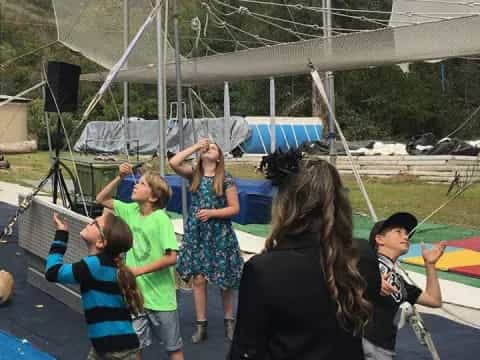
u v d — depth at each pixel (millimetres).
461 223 11828
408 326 5723
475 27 7738
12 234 10047
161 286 4359
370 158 21422
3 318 5984
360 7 30984
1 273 6516
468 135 35438
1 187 17328
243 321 2049
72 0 10773
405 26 7918
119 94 37312
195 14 29234
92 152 29359
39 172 21969
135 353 3600
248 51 9836
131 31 11383
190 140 26453
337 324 2018
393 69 36219
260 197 11234
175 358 4461
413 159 20391
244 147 27000
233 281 5285
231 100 39688
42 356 4812
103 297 3543
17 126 30703
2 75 38281
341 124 35938
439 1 8961
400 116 36094
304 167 2154
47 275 3609
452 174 19094
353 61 10078
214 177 5289
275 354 2041
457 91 37875
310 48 9281
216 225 5270
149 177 4453
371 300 2207
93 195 10703
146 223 4363
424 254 3459
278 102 37812
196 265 5297
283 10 31281
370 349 3059
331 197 2088
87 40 11484
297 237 2082
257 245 9672
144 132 29312
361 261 2199
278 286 2008
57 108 8922
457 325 5840
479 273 7680
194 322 5875
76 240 5660
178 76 8625
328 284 2018
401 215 3371
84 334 5527
